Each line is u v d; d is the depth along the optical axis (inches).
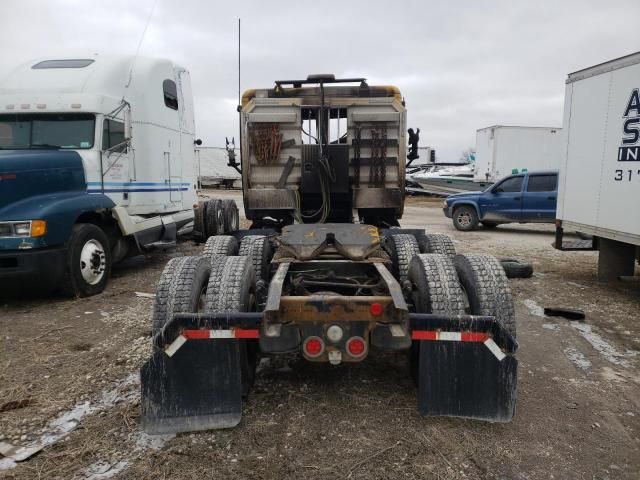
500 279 141.7
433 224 635.5
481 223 585.0
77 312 233.9
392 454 116.8
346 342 118.3
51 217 237.9
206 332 121.6
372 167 263.0
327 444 120.8
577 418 135.0
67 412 136.9
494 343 122.0
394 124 261.6
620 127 260.7
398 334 118.5
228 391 123.8
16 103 277.9
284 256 169.9
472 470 111.3
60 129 283.1
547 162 863.7
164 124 358.6
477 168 926.4
